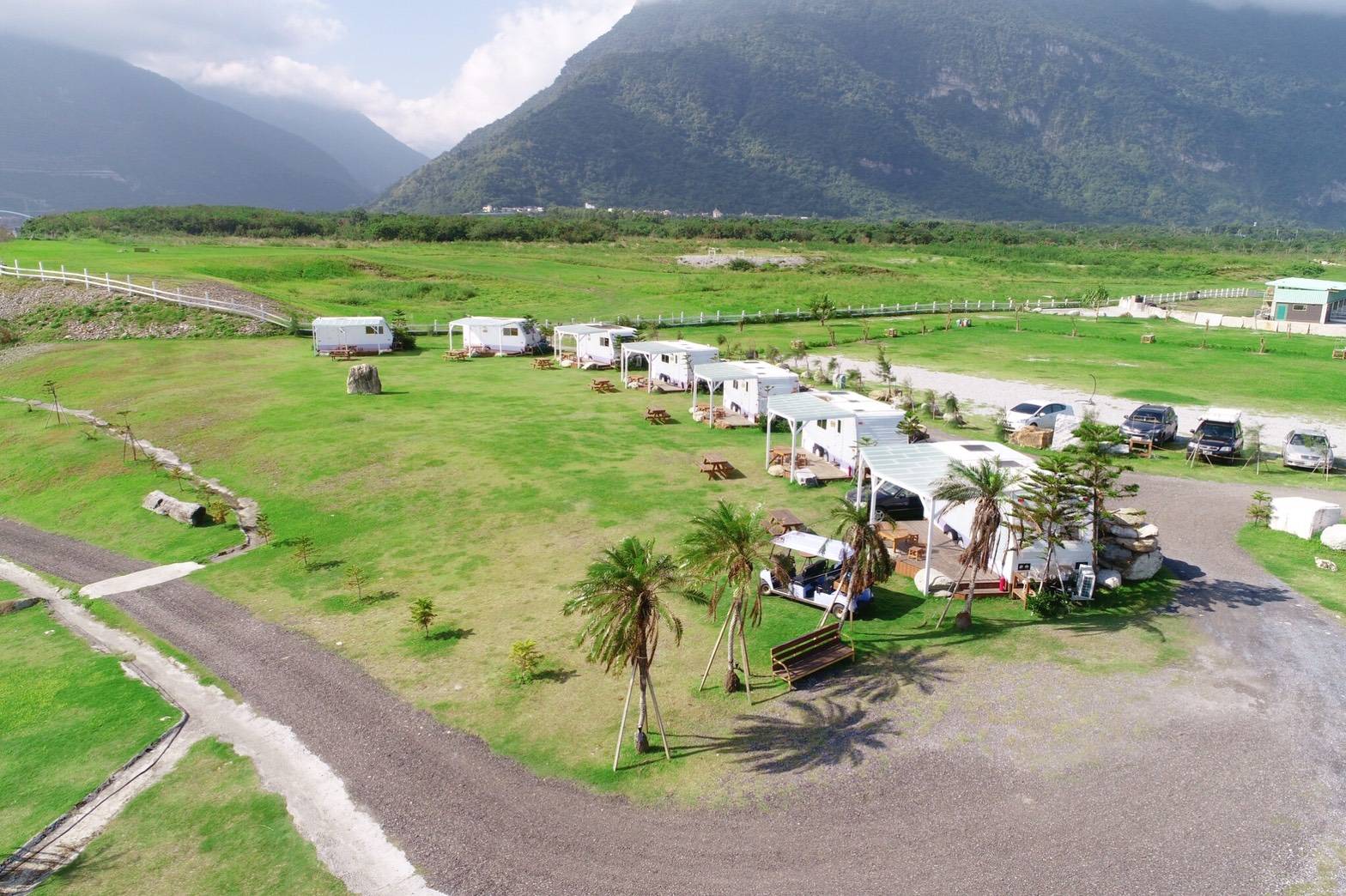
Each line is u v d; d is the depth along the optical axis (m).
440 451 38.84
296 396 49.28
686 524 30.14
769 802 16.02
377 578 26.86
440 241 165.00
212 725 19.36
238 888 14.40
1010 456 28.19
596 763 17.41
